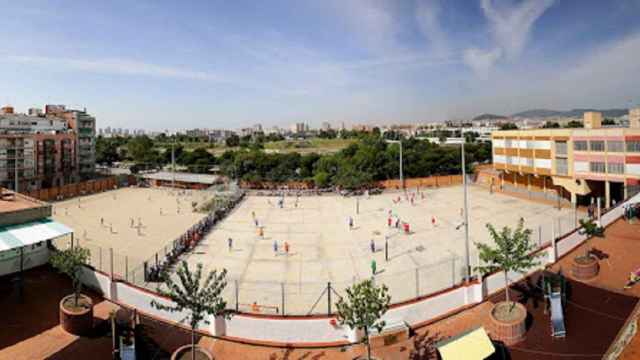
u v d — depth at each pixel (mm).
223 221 59375
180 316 23781
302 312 27625
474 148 116250
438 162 97500
